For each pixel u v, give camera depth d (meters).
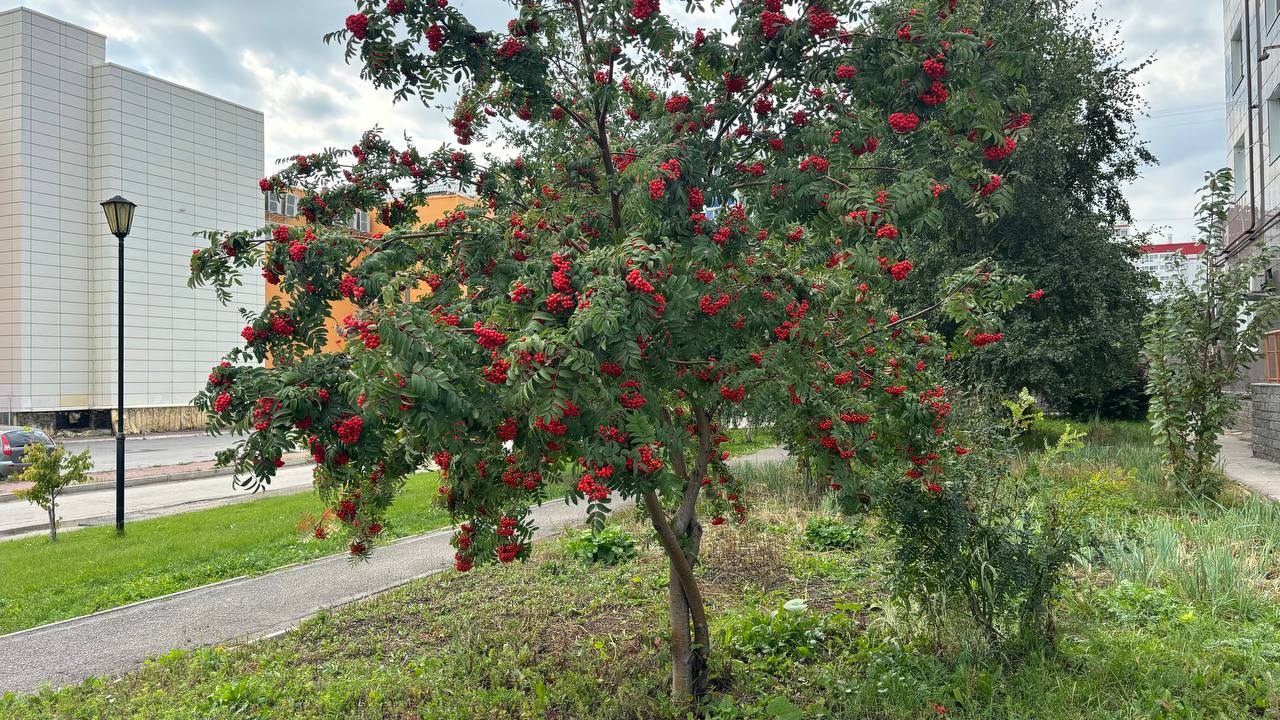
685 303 3.21
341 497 4.24
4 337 24.52
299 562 8.04
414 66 3.89
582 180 4.59
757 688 4.32
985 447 4.81
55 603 6.68
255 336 3.52
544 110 4.35
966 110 3.84
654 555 7.32
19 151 24.30
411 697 4.43
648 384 3.50
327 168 4.68
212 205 28.86
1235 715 3.74
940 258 14.77
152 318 26.98
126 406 26.33
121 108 26.14
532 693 4.38
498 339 3.01
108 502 12.84
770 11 3.81
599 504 3.20
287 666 5.08
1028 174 14.50
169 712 4.31
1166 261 9.84
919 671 4.30
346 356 3.12
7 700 4.66
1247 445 15.62
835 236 3.77
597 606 5.91
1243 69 18.05
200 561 8.08
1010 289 4.76
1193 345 9.00
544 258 3.76
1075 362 15.16
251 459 2.88
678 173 3.53
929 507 4.39
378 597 6.46
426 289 4.31
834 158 3.72
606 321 2.81
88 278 26.14
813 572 6.45
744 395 3.80
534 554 7.53
